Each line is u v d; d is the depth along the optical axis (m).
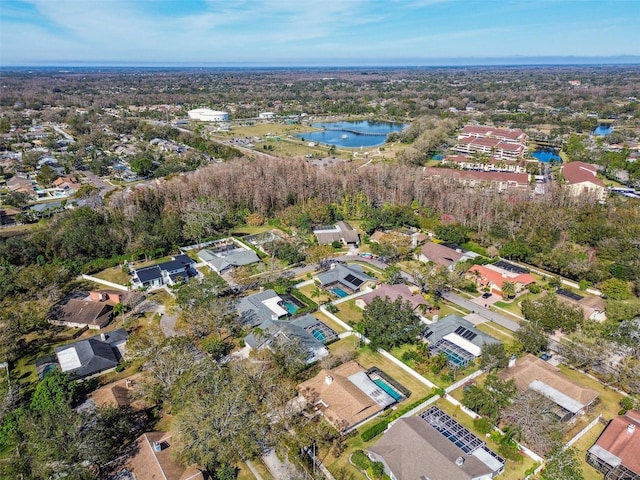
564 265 101.38
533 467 52.62
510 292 93.06
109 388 63.81
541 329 78.06
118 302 92.44
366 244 124.06
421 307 87.50
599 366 70.81
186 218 126.94
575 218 123.19
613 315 83.31
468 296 96.25
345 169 168.62
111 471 50.44
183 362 63.69
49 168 190.25
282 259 110.31
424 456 51.53
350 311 90.06
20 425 53.78
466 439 56.19
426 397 64.44
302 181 151.38
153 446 52.66
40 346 79.06
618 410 63.38
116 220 122.88
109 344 77.44
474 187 157.00
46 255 109.00
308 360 72.69
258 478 52.16
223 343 75.94
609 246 107.75
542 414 57.03
